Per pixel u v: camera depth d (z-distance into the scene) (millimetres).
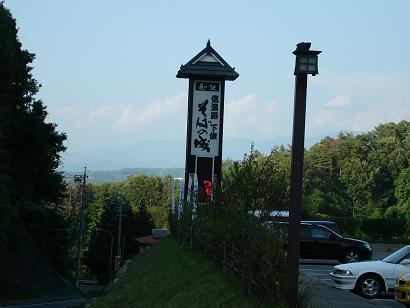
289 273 10023
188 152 26578
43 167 51156
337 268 16703
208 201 19234
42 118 50188
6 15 43344
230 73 26578
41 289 44812
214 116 26781
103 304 21000
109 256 77875
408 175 66812
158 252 29406
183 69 26469
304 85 9820
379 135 84000
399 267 16406
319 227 25469
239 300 11805
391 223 46938
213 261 17578
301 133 9812
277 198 13078
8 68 42281
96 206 97125
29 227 49594
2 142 40375
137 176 124938
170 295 16266
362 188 71062
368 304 12734
